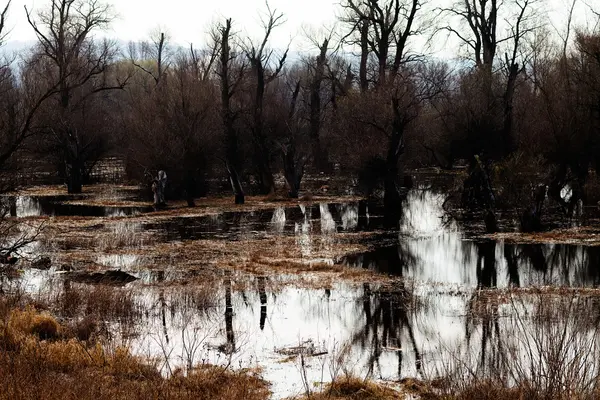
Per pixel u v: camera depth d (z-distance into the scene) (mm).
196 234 27594
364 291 18062
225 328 14633
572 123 32656
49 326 13352
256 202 38656
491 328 14250
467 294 17516
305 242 25672
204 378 10875
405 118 34438
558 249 23531
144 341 13539
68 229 28797
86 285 18047
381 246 24875
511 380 10461
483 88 39250
